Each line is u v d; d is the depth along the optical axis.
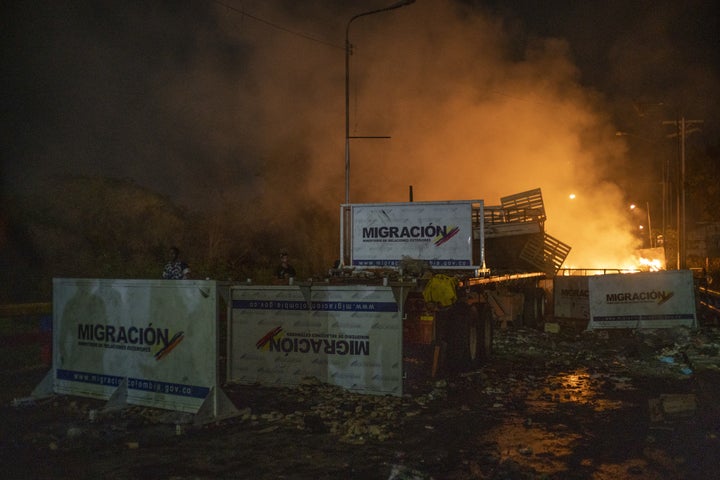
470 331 10.77
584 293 18.78
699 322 17.28
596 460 5.70
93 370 7.91
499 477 5.20
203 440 6.28
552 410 7.71
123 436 6.39
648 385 9.45
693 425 6.90
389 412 7.41
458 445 6.16
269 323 9.10
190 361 7.14
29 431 6.62
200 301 7.09
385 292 8.45
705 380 9.73
